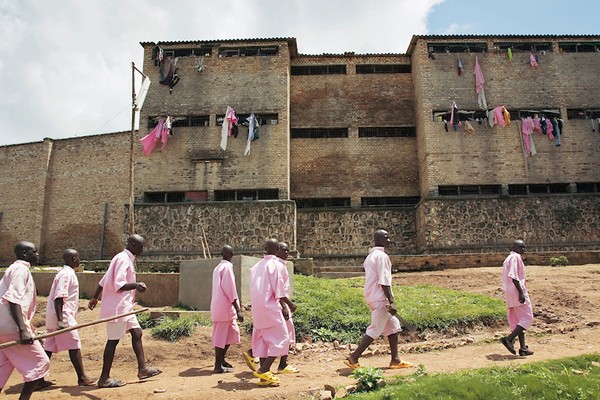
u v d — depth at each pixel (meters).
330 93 29.44
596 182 25.91
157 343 9.70
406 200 28.17
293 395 6.36
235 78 27.50
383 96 29.38
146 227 25.61
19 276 6.12
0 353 5.96
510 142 26.33
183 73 27.61
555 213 25.28
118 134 29.61
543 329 10.97
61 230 29.56
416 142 28.67
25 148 31.08
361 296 12.69
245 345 9.75
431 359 8.62
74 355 7.49
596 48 27.92
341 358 9.06
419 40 27.72
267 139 26.66
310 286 14.18
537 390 6.51
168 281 13.49
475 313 11.48
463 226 25.25
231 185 26.14
